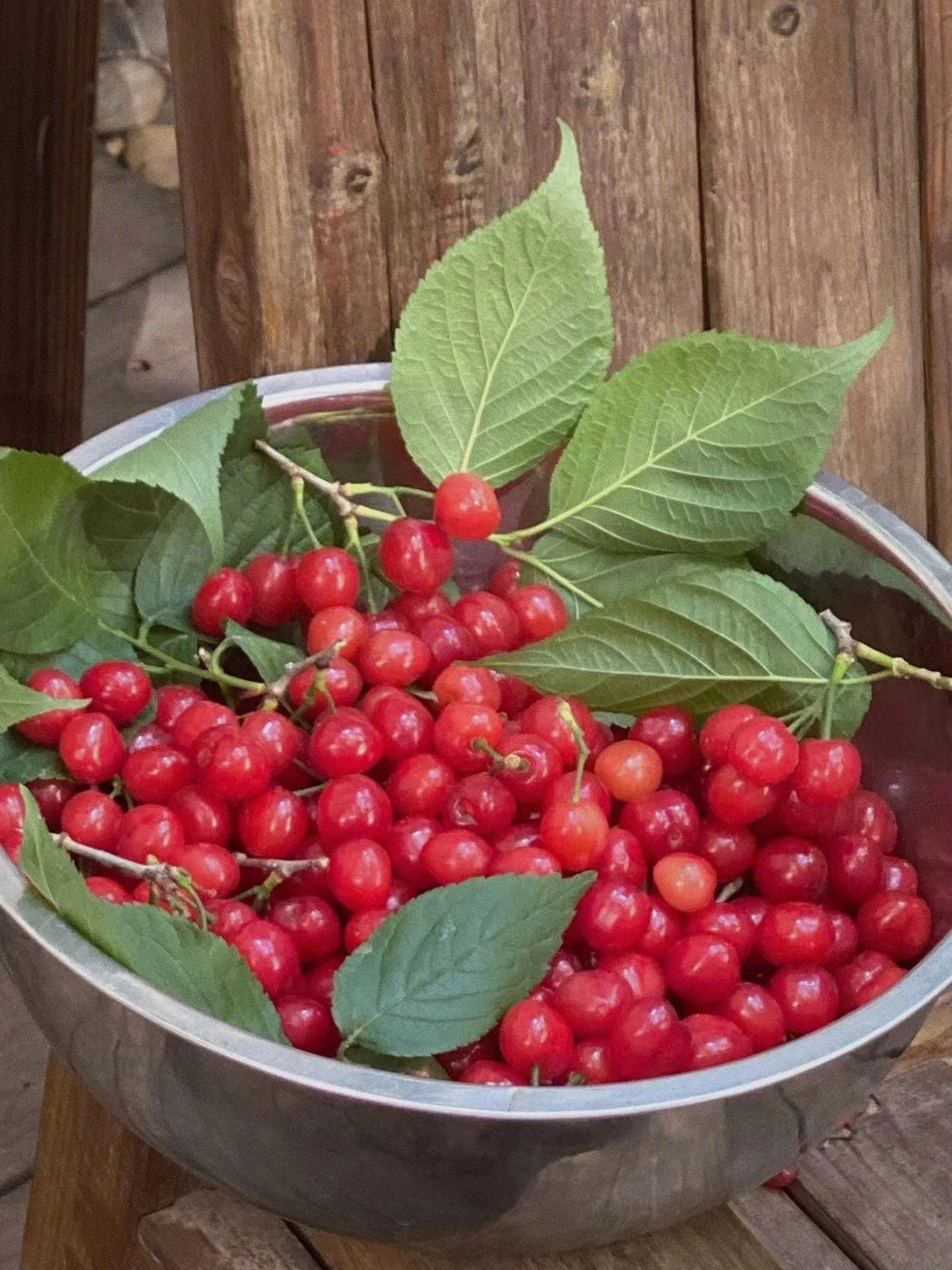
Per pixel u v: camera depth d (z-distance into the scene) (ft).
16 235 3.18
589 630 2.10
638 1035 1.81
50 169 3.16
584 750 1.97
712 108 2.37
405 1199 1.76
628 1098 1.68
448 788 2.04
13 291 3.24
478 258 2.13
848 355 2.12
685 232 2.41
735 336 2.12
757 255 2.45
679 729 2.13
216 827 2.01
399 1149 1.70
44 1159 2.40
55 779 2.07
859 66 2.42
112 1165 2.26
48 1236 2.43
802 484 2.17
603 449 2.20
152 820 1.96
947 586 2.11
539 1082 1.85
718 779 2.08
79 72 3.11
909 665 2.08
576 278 2.15
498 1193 1.74
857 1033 1.75
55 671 2.08
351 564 2.14
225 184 2.19
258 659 2.10
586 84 2.30
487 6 2.21
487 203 2.29
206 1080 1.72
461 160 2.26
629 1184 1.75
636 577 2.25
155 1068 1.75
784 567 2.29
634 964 1.94
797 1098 1.75
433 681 2.17
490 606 2.19
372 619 2.18
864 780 2.26
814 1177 2.04
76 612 2.12
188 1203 2.09
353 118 2.19
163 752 2.04
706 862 2.04
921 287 2.54
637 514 2.22
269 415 2.19
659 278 2.42
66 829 1.99
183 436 2.02
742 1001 1.95
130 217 4.91
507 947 1.85
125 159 5.03
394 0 2.16
